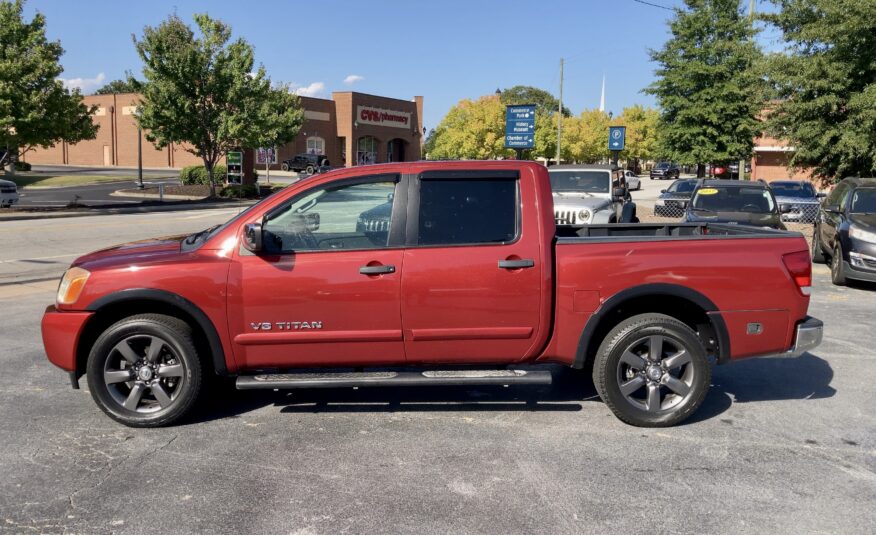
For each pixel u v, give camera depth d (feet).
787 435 15.44
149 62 96.94
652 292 15.42
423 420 16.38
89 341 16.08
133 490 12.72
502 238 15.49
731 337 15.74
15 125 70.33
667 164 222.89
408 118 231.91
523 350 15.74
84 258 16.48
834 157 54.70
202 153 104.94
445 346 15.60
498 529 11.32
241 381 15.28
